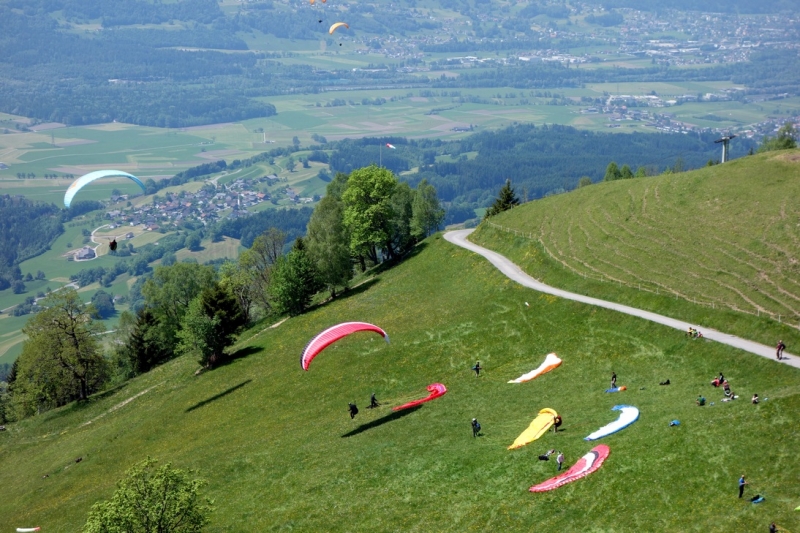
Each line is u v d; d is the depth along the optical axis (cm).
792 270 8456
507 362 8844
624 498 5400
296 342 11750
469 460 6469
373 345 10350
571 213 12669
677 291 8944
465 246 13612
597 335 8594
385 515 5994
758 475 5225
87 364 13012
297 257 13612
